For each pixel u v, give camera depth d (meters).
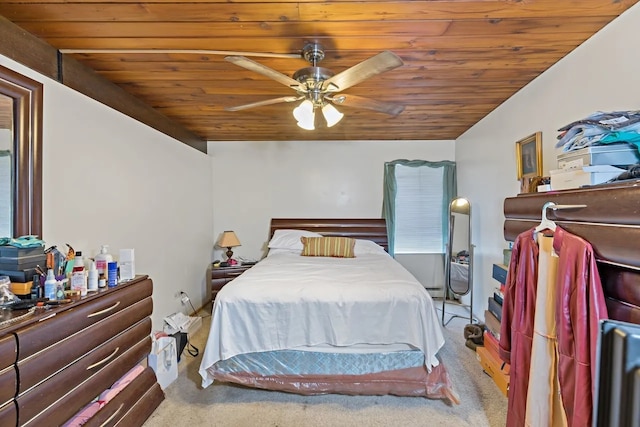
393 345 2.25
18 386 1.23
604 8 1.63
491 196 3.38
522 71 2.40
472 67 2.34
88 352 1.59
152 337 2.36
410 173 4.77
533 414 1.35
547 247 1.35
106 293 1.74
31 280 1.58
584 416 1.06
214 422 2.01
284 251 4.12
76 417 1.58
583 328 1.08
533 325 1.42
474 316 3.81
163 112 3.35
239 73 2.42
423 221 4.76
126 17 1.69
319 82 1.94
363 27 1.80
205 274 4.40
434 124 3.90
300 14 1.67
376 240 4.62
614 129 1.28
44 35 1.87
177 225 3.56
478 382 2.43
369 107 2.30
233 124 3.85
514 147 2.88
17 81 1.70
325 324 2.25
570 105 2.11
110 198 2.44
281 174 4.76
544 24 1.77
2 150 1.67
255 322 2.28
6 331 1.21
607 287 1.12
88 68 2.31
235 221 4.75
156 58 2.17
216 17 1.70
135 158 2.77
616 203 1.02
